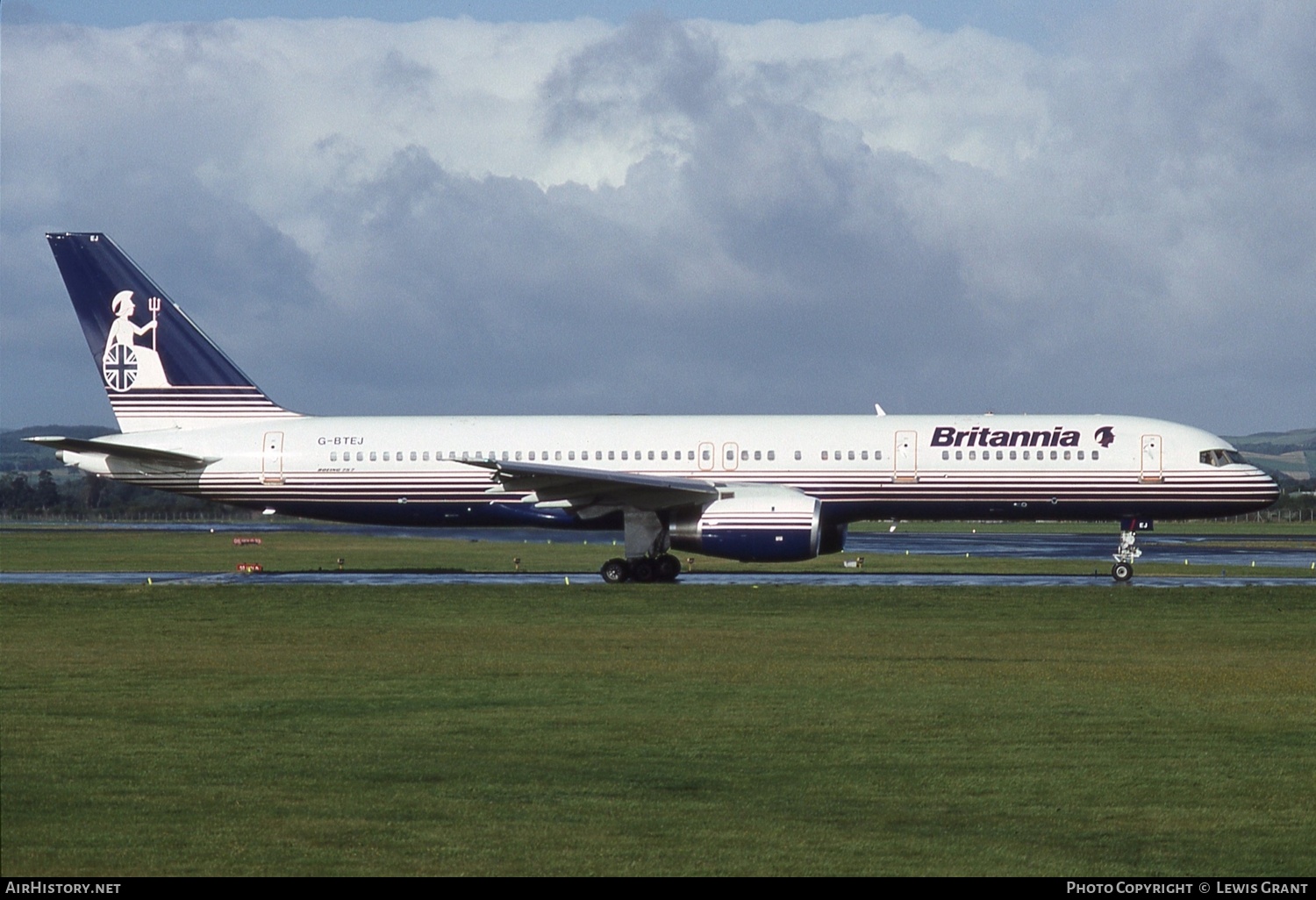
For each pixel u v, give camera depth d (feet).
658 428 586.45
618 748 228.02
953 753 224.94
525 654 342.23
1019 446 561.43
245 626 406.21
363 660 331.98
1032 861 167.32
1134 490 556.10
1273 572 642.63
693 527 542.16
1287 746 229.86
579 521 582.35
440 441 597.93
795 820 183.83
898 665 321.32
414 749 226.99
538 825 180.75
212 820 182.09
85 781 203.92
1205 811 190.19
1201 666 320.09
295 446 604.08
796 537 533.55
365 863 163.53
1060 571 651.25
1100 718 253.85
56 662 328.90
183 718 255.09
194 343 619.67
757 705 267.18
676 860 166.09
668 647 353.10
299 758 220.23
